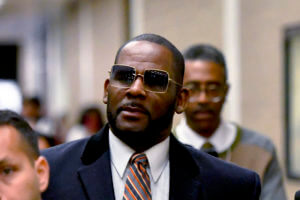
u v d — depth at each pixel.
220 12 5.43
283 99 4.59
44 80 15.34
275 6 4.70
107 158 1.84
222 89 2.63
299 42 4.45
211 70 2.59
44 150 1.94
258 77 4.91
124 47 1.84
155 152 1.83
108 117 1.82
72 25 11.95
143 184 1.77
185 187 1.84
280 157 4.64
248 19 5.04
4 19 13.94
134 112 1.75
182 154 1.89
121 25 8.29
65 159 1.86
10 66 18.14
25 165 1.47
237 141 2.67
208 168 1.92
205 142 2.64
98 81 9.68
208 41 5.66
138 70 1.78
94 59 10.00
